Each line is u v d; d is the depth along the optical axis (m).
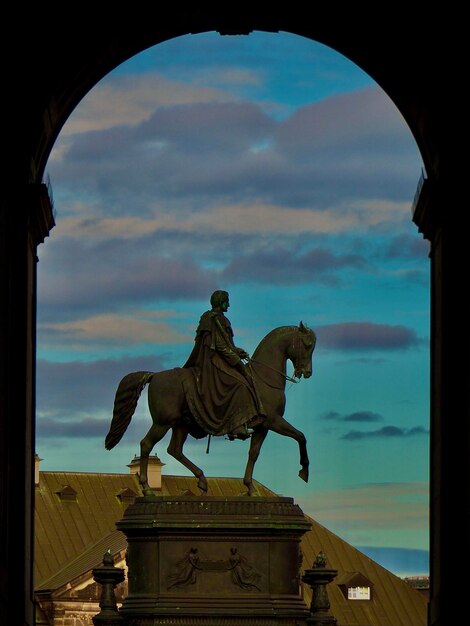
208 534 60.25
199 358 61.75
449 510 63.69
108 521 114.19
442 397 64.19
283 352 62.06
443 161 64.69
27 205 63.47
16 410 63.00
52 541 112.12
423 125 67.06
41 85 63.94
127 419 61.75
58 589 105.31
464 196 64.19
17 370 63.16
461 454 63.72
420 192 65.31
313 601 60.47
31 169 64.81
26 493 63.72
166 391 61.38
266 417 61.47
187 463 61.59
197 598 59.94
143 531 60.31
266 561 60.34
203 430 61.72
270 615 59.75
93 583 105.62
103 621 60.03
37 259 66.88
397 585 108.69
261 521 60.28
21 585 62.56
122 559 105.44
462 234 64.00
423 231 66.62
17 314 63.22
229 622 59.75
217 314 61.91
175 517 60.25
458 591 63.09
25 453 63.19
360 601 107.50
